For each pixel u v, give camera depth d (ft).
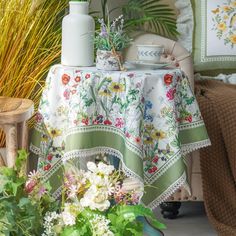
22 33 9.34
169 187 8.50
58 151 8.72
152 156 8.55
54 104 8.65
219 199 9.61
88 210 5.12
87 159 8.96
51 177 8.72
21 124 8.30
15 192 5.11
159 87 8.45
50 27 10.19
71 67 8.70
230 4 11.50
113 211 5.22
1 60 9.26
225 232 9.16
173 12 11.83
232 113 9.52
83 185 5.32
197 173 9.76
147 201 8.55
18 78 9.41
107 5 11.80
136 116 8.20
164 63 9.10
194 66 11.39
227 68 11.43
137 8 11.37
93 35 8.89
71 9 8.95
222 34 11.37
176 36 11.74
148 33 10.39
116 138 8.41
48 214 5.24
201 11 11.48
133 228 5.15
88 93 8.30
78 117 8.28
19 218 5.08
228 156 9.55
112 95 8.36
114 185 5.37
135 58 10.02
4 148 8.71
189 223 10.17
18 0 9.36
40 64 9.69
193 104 8.87
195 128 8.87
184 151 8.86
